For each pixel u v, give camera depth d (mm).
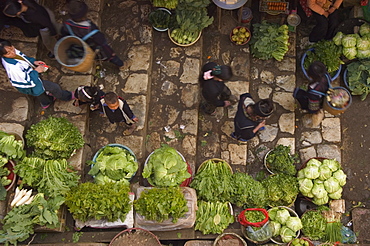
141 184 6105
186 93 6582
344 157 6707
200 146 6586
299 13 7188
